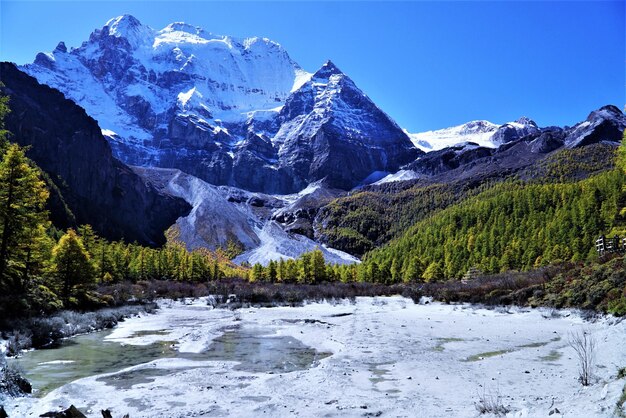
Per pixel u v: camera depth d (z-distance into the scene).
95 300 44.19
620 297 28.83
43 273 38.72
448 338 25.53
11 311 28.00
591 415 7.86
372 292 81.25
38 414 12.10
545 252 79.62
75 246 41.34
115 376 16.78
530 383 13.93
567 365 16.52
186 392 14.21
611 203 87.06
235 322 37.41
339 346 23.53
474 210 144.25
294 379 15.73
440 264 104.19
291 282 100.50
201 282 100.50
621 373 10.70
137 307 49.31
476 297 51.78
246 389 14.52
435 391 13.53
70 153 168.62
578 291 36.06
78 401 13.31
